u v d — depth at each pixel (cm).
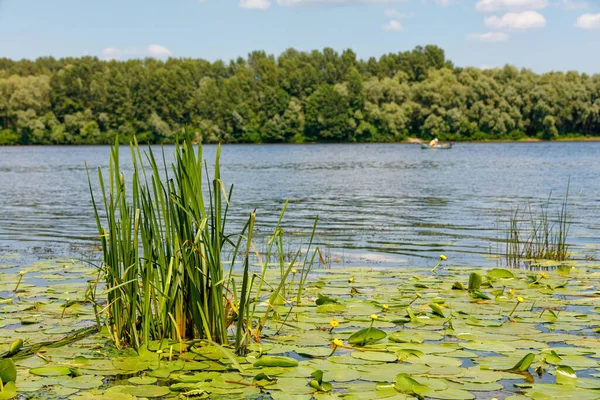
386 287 597
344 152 5384
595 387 332
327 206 1538
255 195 1856
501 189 1984
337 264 761
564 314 489
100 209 1493
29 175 2919
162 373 360
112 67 7294
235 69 8806
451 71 8012
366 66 8581
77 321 474
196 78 8394
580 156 4244
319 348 403
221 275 414
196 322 419
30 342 423
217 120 7062
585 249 875
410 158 4300
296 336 432
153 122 6738
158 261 432
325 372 359
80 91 7050
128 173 2780
